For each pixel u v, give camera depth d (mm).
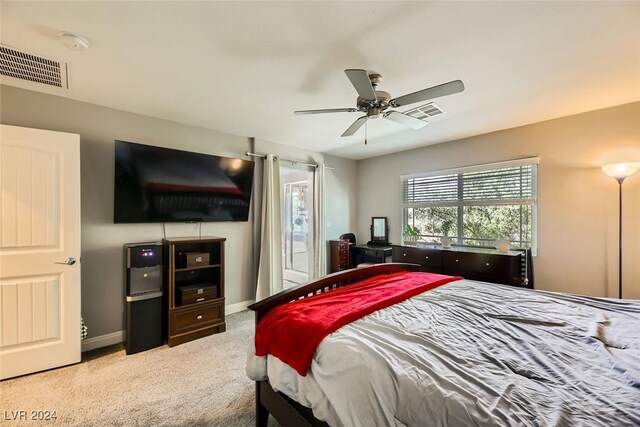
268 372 1478
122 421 1727
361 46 1882
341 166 5320
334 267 4973
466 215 4117
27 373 2215
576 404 875
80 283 2459
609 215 2908
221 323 3117
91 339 2715
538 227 3371
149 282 2721
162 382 2141
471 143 3957
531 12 1568
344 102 2775
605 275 2930
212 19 1615
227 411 1823
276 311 1679
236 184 3641
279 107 2883
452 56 1999
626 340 1324
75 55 1962
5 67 2113
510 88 2475
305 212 5816
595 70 2178
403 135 3900
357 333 1367
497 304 1838
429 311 1685
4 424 1696
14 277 2188
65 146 2393
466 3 1501
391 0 1479
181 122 3316
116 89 2475
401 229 4871
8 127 2182
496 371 1075
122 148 2750
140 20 1619
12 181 2189
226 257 3719
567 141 3150
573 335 1383
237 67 2131
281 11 1555
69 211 2398
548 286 3291
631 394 918
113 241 2857
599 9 1538
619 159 2834
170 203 3117
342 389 1124
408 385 1012
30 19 1598
